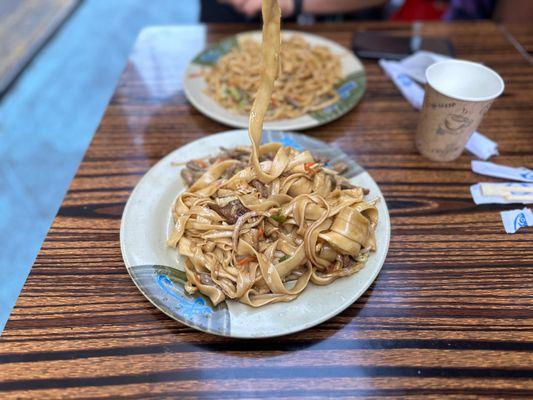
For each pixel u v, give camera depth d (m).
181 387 0.27
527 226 0.38
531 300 0.32
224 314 0.29
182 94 0.54
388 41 0.62
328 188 0.38
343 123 0.49
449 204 0.40
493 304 0.32
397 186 0.42
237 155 0.42
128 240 0.34
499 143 0.46
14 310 0.31
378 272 0.32
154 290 0.30
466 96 0.43
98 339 0.30
